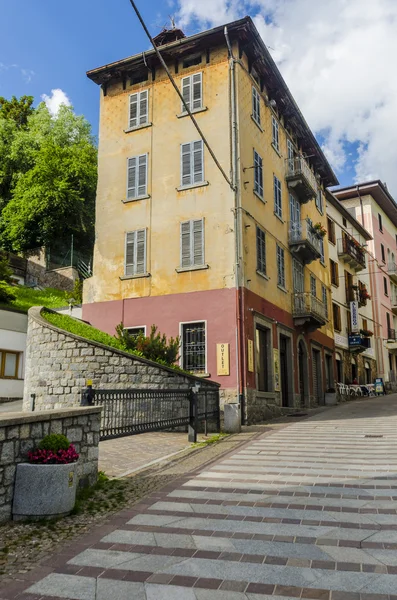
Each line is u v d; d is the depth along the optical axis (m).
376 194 44.91
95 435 7.71
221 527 5.57
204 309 18.58
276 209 22.94
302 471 8.27
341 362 32.72
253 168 20.62
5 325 21.55
